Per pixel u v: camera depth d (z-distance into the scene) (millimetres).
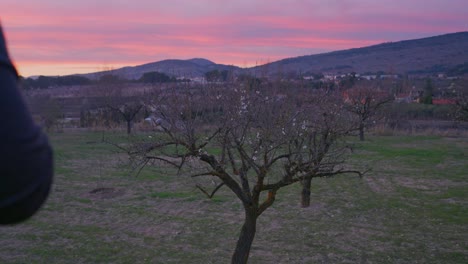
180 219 12805
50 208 13953
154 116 7348
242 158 7605
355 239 10875
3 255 9781
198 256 9781
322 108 8250
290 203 14492
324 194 15805
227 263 9352
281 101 7414
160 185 17594
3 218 1040
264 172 7406
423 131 34812
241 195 7508
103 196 15773
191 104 7125
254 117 7035
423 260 9422
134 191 16562
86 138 31828
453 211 13383
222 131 7086
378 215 13062
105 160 23453
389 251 9992
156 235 11359
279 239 10891
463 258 9508
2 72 1058
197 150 7031
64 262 9445
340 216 12961
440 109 40312
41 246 10391
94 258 9672
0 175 1004
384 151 25547
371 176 18984
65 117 40750
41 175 1090
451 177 18641
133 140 7859
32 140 1071
